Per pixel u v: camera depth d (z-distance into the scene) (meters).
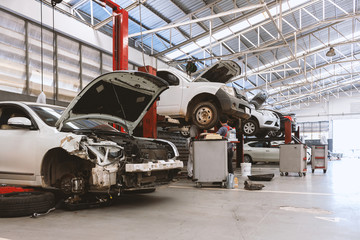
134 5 11.25
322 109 36.75
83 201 3.84
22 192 3.53
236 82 23.00
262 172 9.89
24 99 9.35
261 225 2.89
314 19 16.02
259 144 14.59
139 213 3.44
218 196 4.71
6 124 4.12
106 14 12.48
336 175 8.59
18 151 3.71
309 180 7.16
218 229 2.74
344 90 35.72
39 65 10.14
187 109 7.38
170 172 4.57
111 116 4.40
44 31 10.34
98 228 2.78
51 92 10.55
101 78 3.58
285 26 16.05
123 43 7.30
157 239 2.44
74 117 3.94
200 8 12.74
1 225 2.89
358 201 4.22
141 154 4.02
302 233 2.61
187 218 3.19
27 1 9.52
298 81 26.62
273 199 4.40
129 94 4.18
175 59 17.27
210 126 7.09
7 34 9.16
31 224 2.93
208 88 7.07
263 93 11.14
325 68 24.75
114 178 3.51
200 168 5.80
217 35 15.43
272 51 18.66
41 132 3.66
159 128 11.65
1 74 8.98
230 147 6.38
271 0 13.15
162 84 4.29
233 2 12.66
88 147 3.44
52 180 3.77
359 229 2.74
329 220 3.09
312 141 28.06
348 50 21.61
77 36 11.36
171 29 14.34
